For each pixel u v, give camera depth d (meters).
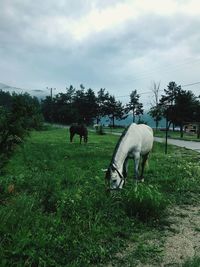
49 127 77.19
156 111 65.00
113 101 140.25
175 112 86.69
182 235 7.22
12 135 6.85
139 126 11.44
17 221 6.24
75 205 7.65
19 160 15.38
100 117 145.12
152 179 12.39
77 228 6.73
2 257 5.17
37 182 9.85
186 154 25.77
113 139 43.25
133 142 10.38
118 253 6.16
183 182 11.71
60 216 7.11
